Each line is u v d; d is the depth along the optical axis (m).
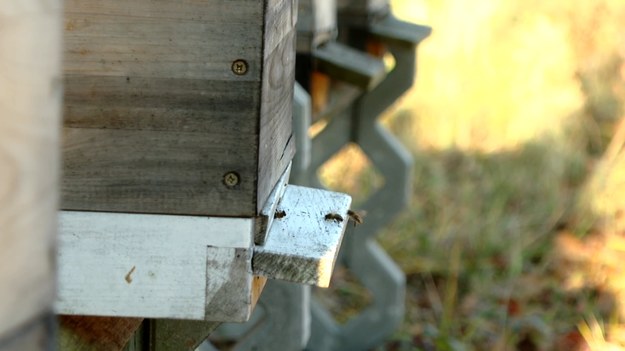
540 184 8.64
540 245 7.98
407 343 6.75
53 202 1.46
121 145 2.45
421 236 8.09
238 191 2.47
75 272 2.50
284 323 4.38
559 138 9.09
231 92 2.43
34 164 1.42
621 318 6.82
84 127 2.44
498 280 7.52
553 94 9.61
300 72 5.06
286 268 2.50
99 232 2.48
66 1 2.39
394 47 6.35
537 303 7.16
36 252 1.43
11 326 1.40
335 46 5.34
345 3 6.14
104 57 2.42
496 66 10.05
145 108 2.44
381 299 6.70
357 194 8.46
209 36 2.41
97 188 2.47
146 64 2.42
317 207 2.90
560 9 10.86
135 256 2.49
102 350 2.71
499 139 9.26
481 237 8.00
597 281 7.33
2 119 1.38
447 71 9.97
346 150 9.15
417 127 9.45
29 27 1.40
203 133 2.45
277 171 2.79
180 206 2.47
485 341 6.63
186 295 2.51
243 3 2.40
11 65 1.38
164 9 2.40
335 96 5.50
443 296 7.37
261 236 2.55
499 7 10.84
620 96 10.00
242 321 2.52
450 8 10.66
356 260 6.71
